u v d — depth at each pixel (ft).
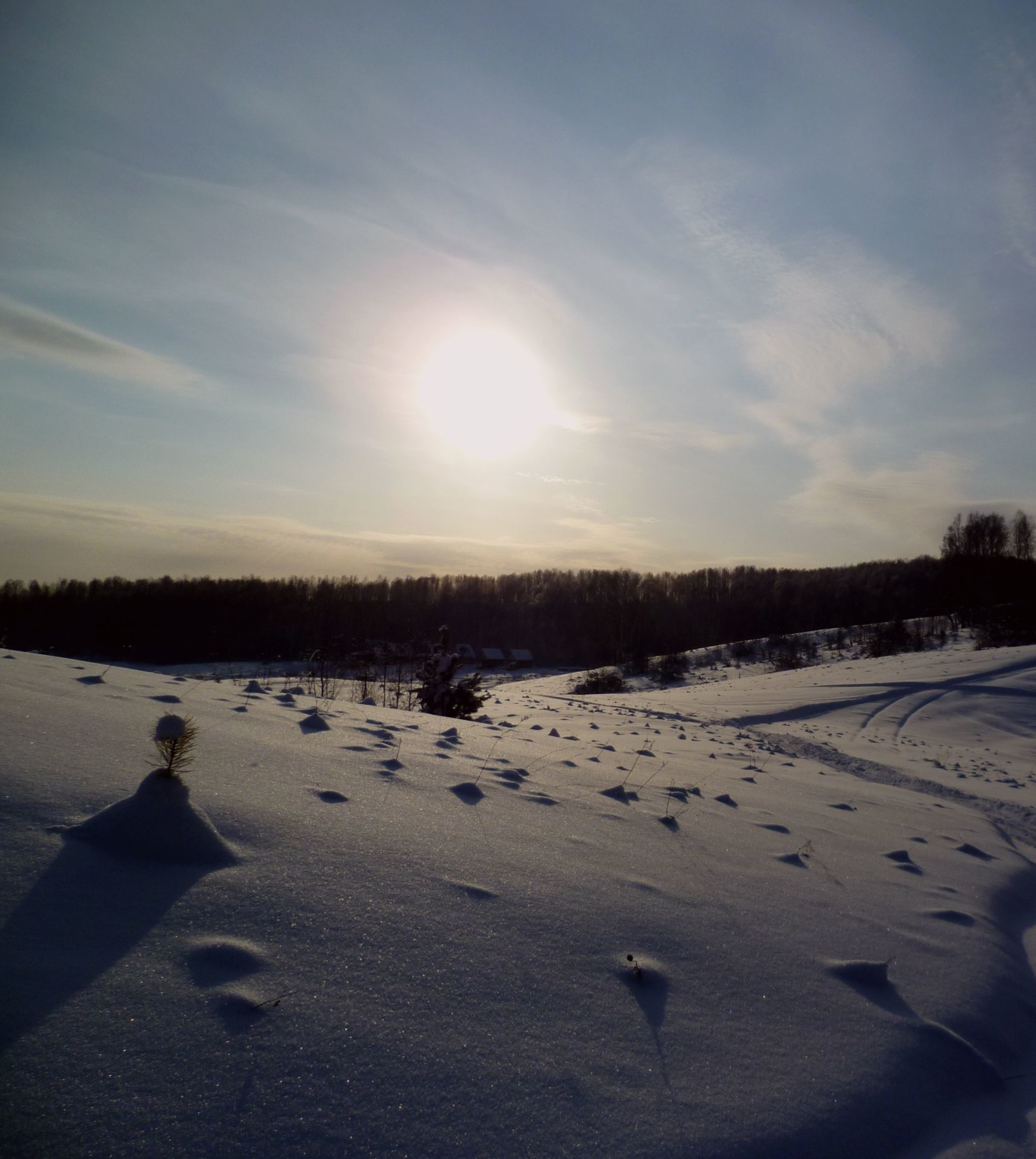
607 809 16.78
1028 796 41.27
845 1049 8.86
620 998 8.79
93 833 9.39
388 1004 7.60
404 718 25.38
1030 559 252.62
